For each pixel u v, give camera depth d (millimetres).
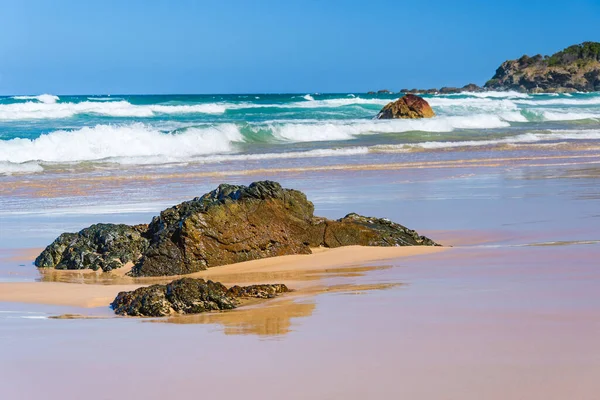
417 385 5000
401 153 31562
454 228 14250
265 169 25547
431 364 5438
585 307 7117
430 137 41094
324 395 4902
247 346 6258
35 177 24078
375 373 5297
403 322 6824
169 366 5727
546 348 5727
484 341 6000
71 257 12039
